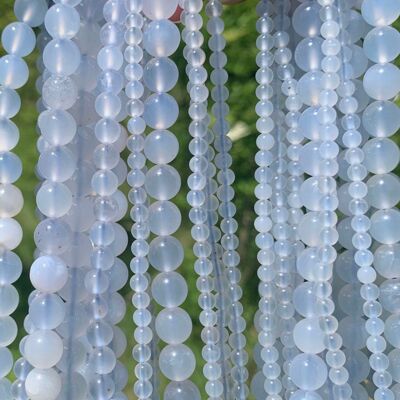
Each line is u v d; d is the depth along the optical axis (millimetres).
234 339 258
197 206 245
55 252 225
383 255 232
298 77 263
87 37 241
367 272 231
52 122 225
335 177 252
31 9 235
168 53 234
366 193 231
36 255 241
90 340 228
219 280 255
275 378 248
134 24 233
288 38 260
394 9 227
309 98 238
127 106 236
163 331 233
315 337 229
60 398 225
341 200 241
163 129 234
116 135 231
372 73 228
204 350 245
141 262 236
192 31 243
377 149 229
